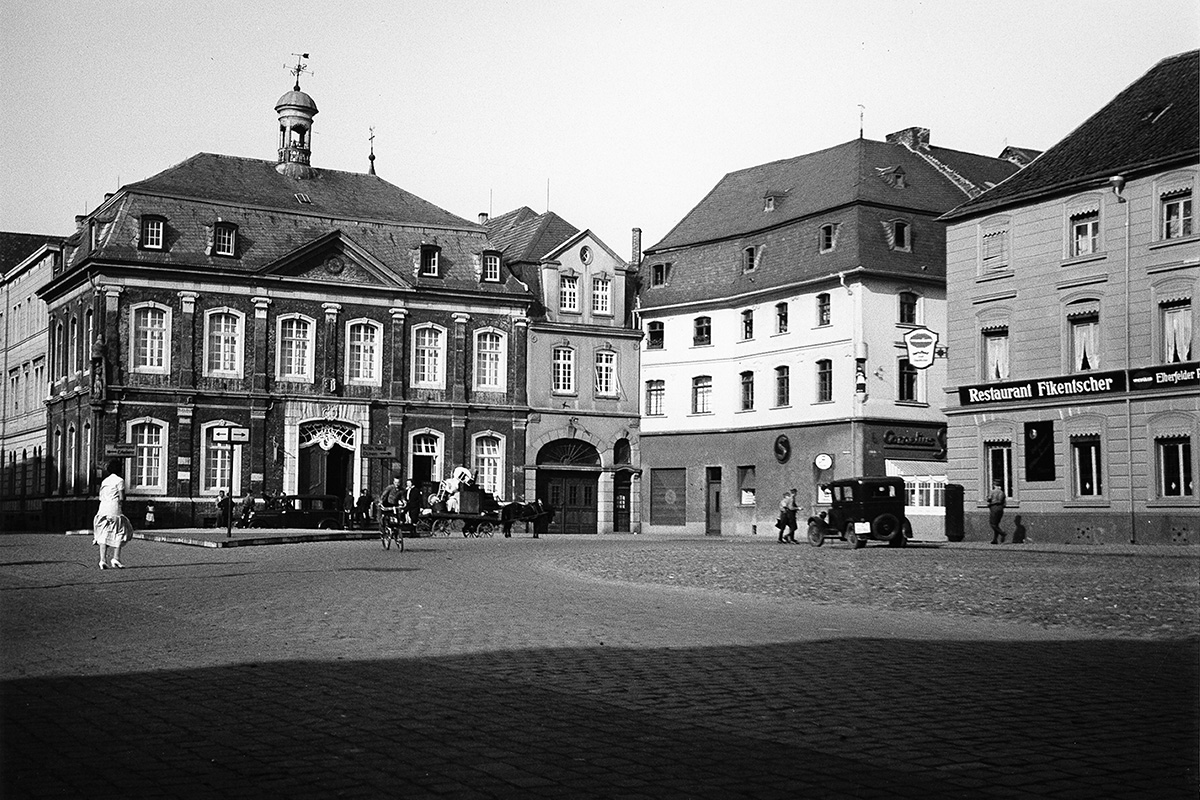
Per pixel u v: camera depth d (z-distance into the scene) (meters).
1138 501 39.97
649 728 8.76
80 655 12.32
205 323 57.72
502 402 63.88
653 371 67.50
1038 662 12.48
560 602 18.73
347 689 10.31
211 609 16.98
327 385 59.78
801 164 65.38
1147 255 40.00
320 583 21.77
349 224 62.12
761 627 15.61
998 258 45.09
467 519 52.06
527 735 8.48
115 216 57.75
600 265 66.88
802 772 7.44
